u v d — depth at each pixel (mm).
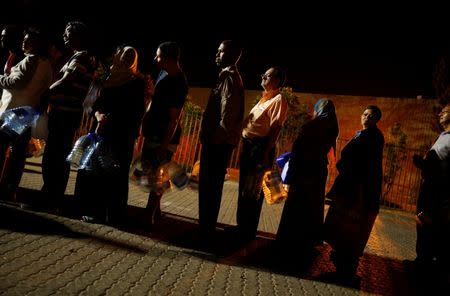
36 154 4844
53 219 4086
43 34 4441
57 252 3238
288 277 3703
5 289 2418
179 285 3021
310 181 4277
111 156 4137
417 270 4695
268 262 4051
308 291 3420
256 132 4562
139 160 4234
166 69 4312
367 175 3898
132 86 4234
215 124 4199
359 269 4469
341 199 3936
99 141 4113
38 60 4309
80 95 4367
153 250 3754
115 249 3580
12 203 4371
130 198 6250
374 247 5969
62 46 10922
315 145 4277
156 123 4215
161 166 4191
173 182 4297
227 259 3896
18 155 4395
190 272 3352
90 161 4070
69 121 4367
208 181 4250
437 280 4406
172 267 3395
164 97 4223
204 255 3885
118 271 3086
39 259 3025
